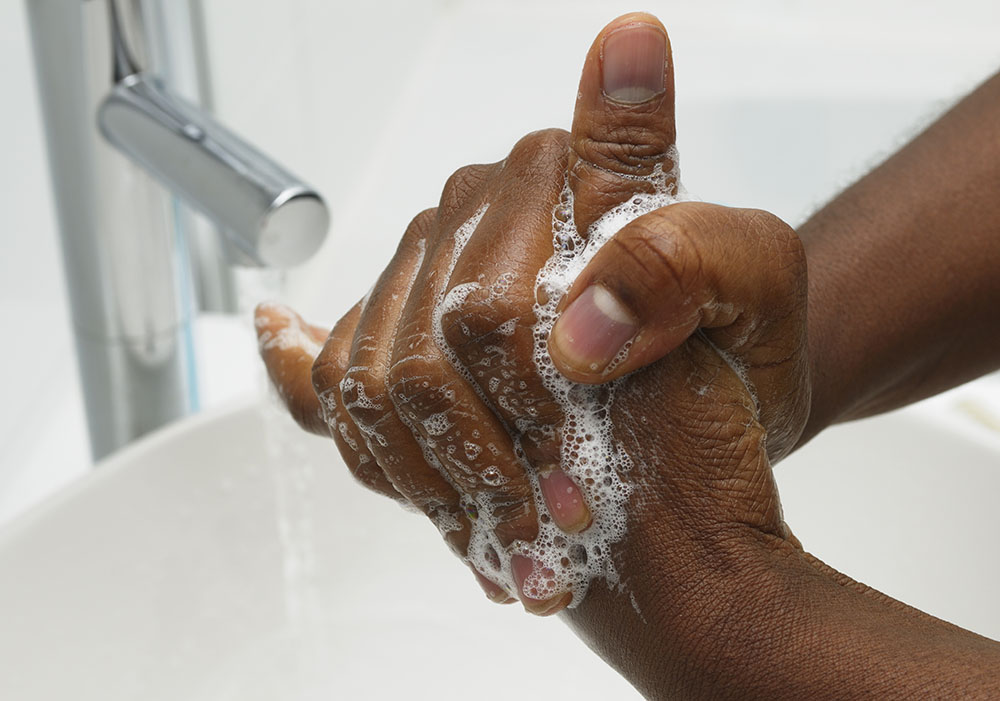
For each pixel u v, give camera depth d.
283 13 1.12
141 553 0.64
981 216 0.53
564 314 0.41
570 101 1.55
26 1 0.61
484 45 1.72
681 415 0.42
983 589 0.62
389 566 0.70
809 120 1.62
